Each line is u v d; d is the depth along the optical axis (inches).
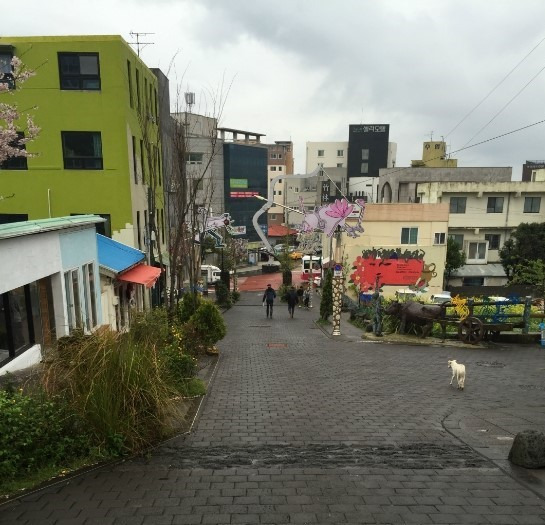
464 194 1390.3
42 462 182.1
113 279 539.8
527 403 320.2
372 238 1207.6
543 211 1378.0
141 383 206.7
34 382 212.4
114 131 723.4
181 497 163.3
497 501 163.3
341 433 247.1
